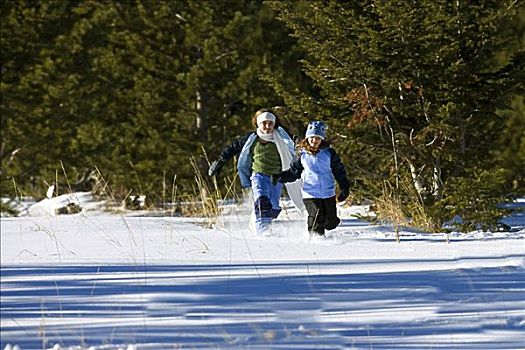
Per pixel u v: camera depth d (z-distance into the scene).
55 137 73.69
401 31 32.56
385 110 34.94
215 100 69.44
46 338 11.84
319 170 26.41
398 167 33.81
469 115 34.16
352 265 18.06
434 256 19.59
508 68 34.06
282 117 38.69
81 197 57.19
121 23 71.12
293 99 36.00
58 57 73.06
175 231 28.23
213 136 69.50
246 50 68.50
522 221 35.12
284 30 69.19
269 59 68.06
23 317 13.31
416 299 14.14
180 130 68.75
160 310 13.55
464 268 17.27
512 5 33.03
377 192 34.97
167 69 69.19
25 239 26.00
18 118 73.38
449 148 33.78
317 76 35.81
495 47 34.12
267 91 66.75
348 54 34.34
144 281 16.25
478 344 11.45
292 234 27.61
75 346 11.40
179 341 11.50
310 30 35.59
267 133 29.44
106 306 13.96
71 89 71.31
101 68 73.06
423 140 33.69
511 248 21.33
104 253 21.56
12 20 71.94
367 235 26.83
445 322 12.57
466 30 33.22
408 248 21.67
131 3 72.31
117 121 73.50
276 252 21.08
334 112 35.62
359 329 12.17
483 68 34.81
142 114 69.00
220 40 68.00
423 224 31.73
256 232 28.17
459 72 33.12
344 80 34.84
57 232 28.06
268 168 29.36
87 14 74.94
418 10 32.59
